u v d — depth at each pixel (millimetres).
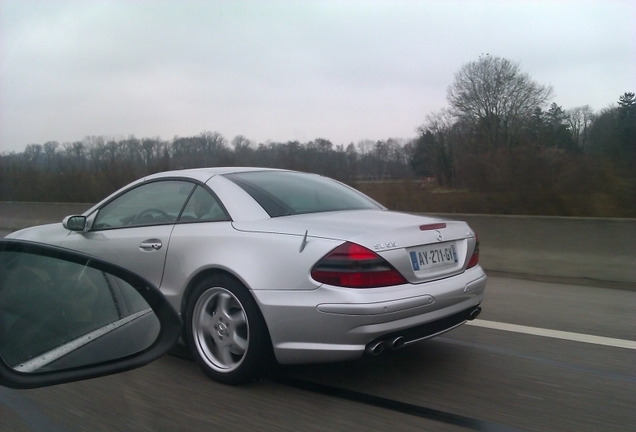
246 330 3975
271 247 3893
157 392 3957
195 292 4227
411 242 3916
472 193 13688
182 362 4566
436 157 16625
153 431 3371
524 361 4738
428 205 14297
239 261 3967
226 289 4035
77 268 3041
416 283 3861
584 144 13938
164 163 18734
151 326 2941
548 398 3941
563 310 6648
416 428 3439
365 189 15578
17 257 2867
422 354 4891
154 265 4508
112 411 3639
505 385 4176
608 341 5344
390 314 3621
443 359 4758
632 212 11414
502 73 31016
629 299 7246
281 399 3850
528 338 5434
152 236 4582
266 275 3840
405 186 15250
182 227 4469
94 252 4938
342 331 3604
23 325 2775
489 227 9578
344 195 5074
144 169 20406
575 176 12102
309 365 4508
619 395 4012
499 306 6859
